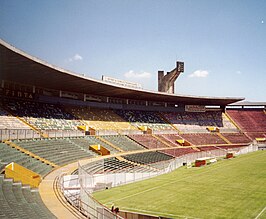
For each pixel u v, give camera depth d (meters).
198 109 87.00
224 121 86.50
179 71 82.31
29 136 40.03
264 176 36.28
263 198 26.44
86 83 49.56
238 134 80.69
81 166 30.05
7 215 14.98
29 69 38.22
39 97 53.56
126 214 20.81
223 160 52.69
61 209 18.06
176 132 73.00
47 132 44.38
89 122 58.09
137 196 28.52
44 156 34.31
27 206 17.44
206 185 32.53
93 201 18.55
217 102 82.31
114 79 60.72
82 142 46.88
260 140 78.38
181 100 77.00
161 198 27.56
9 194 19.17
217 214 22.42
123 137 58.88
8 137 35.97
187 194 28.78
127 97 69.81
